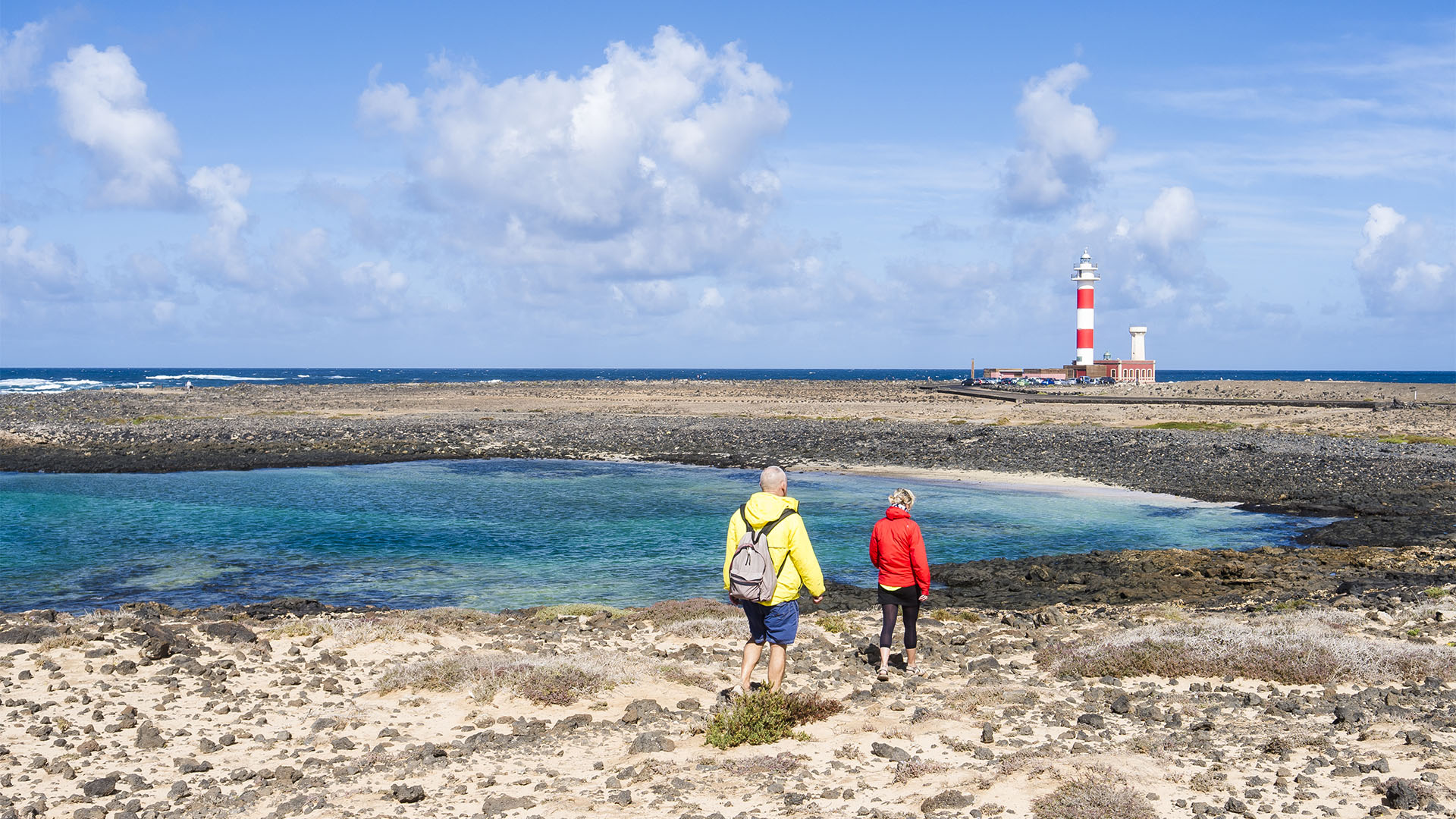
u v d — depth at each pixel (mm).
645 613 16750
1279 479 37844
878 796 7195
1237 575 20891
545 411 83562
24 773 8117
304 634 14344
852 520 29875
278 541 26203
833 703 9984
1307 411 70875
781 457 48906
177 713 9992
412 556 24266
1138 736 8773
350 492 36812
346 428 63469
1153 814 6465
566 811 7012
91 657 12133
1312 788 7012
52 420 66562
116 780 7773
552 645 13492
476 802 7340
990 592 20078
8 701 10172
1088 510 32188
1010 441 53031
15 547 25281
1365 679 10836
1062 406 80438
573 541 26297
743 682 9828
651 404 92750
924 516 31078
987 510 32188
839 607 18359
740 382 152750
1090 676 11594
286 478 41781
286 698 10688
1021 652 13477
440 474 43406
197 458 48312
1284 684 10891
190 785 7832
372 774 8125
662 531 28000
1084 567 22203
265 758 8578
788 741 8828
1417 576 19344
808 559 9570
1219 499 34469
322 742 9047
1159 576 21109
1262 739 8414
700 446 54375
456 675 11203
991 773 7562
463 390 123625
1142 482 38750
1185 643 12031
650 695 10883
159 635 13484
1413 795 6461
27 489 37594
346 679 11609
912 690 11000
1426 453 44406
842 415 76562
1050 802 6711
